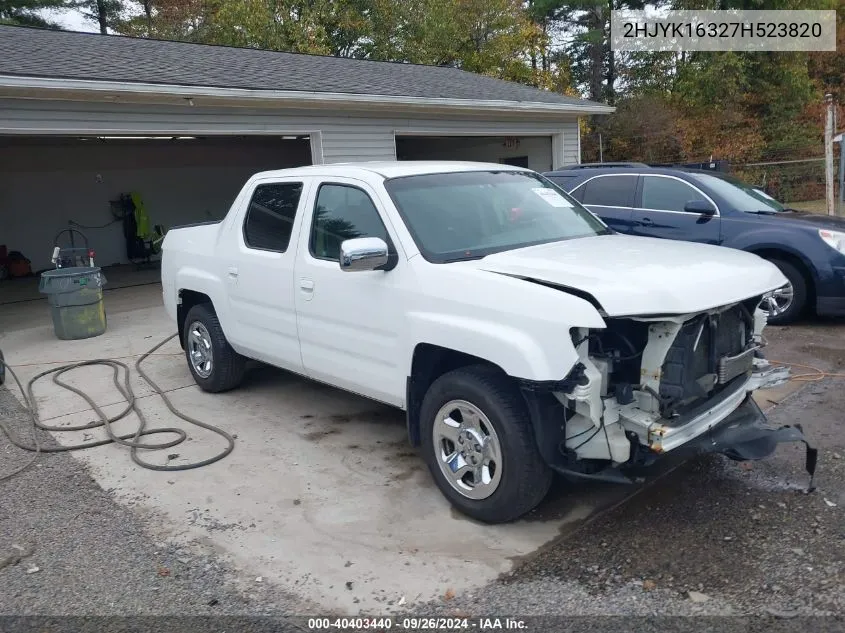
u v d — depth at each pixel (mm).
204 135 10531
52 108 8906
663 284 3404
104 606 3293
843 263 7387
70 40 12484
